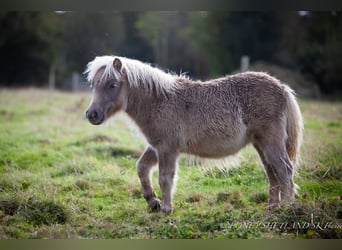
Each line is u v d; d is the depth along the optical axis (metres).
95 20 68.50
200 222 11.66
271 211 12.20
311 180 14.88
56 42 66.75
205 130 12.95
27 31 62.25
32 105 34.56
